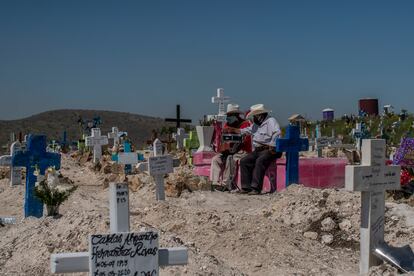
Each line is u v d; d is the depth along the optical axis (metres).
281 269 8.95
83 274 7.86
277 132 15.84
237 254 9.45
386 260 8.27
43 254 8.66
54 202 11.12
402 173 14.36
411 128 33.44
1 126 59.75
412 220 10.73
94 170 22.00
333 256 9.77
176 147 32.41
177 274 7.76
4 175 19.67
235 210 12.80
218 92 26.34
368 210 8.40
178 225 10.50
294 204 11.43
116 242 5.95
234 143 16.84
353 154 21.03
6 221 12.30
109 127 62.66
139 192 15.50
